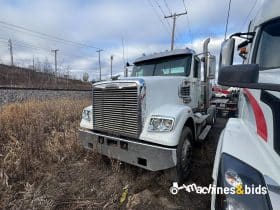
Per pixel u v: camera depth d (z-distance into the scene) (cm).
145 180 295
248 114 198
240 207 125
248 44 252
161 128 257
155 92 294
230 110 912
